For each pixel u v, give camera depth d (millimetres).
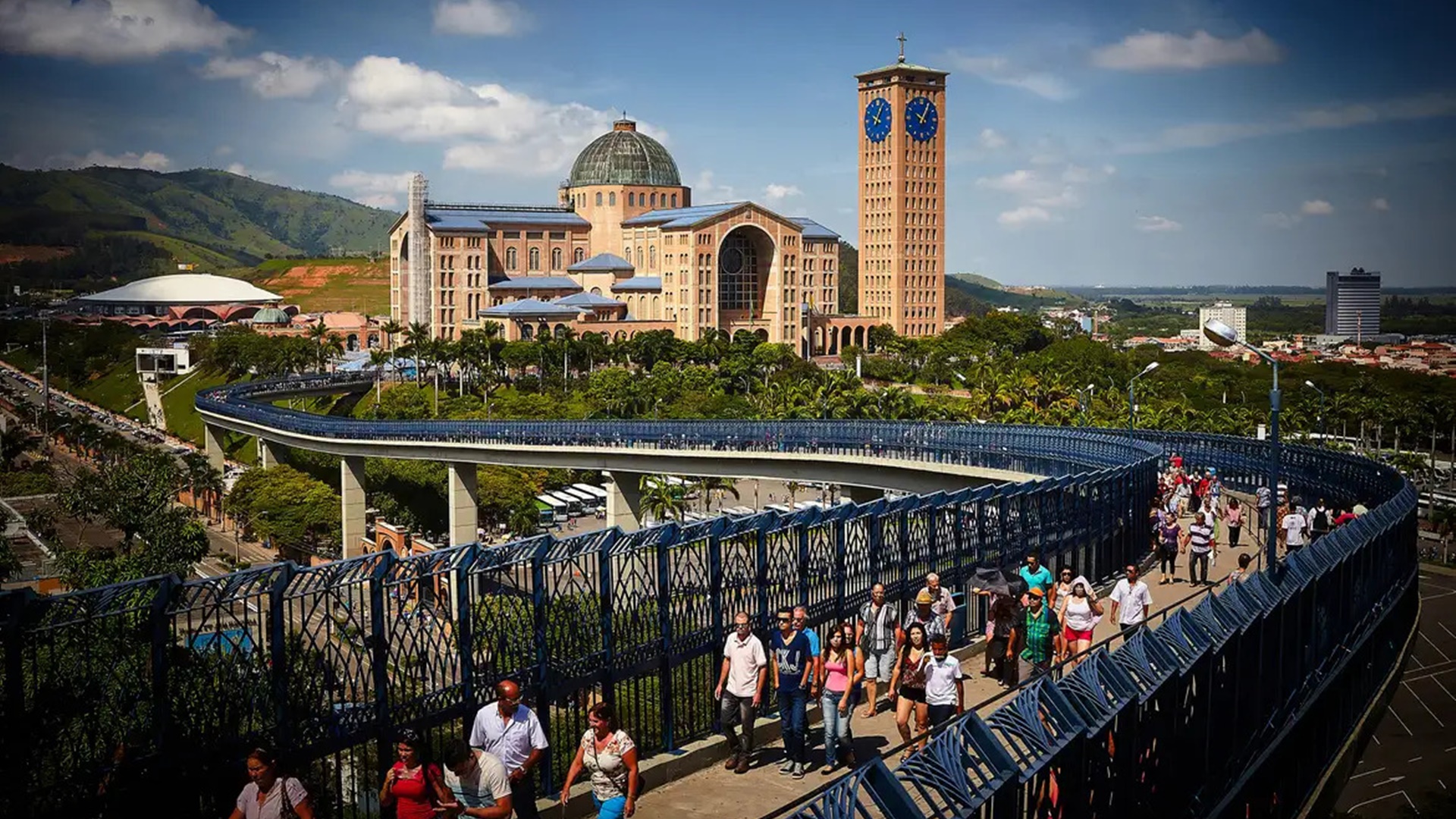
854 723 31859
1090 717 23219
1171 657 27031
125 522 143125
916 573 37469
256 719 22750
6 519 169125
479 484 169875
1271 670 33844
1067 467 77188
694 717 29969
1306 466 75562
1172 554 49031
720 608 30484
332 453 168500
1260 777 31844
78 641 21094
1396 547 51969
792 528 32531
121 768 21281
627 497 136625
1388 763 49562
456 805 22312
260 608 22891
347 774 26438
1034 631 33562
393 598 24891
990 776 20641
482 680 25938
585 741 24062
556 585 27266
